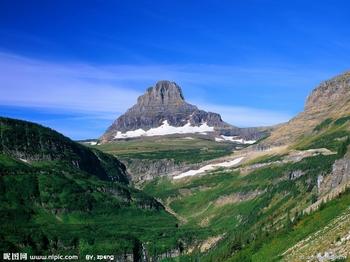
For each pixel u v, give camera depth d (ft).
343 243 446.19
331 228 566.77
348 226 482.69
